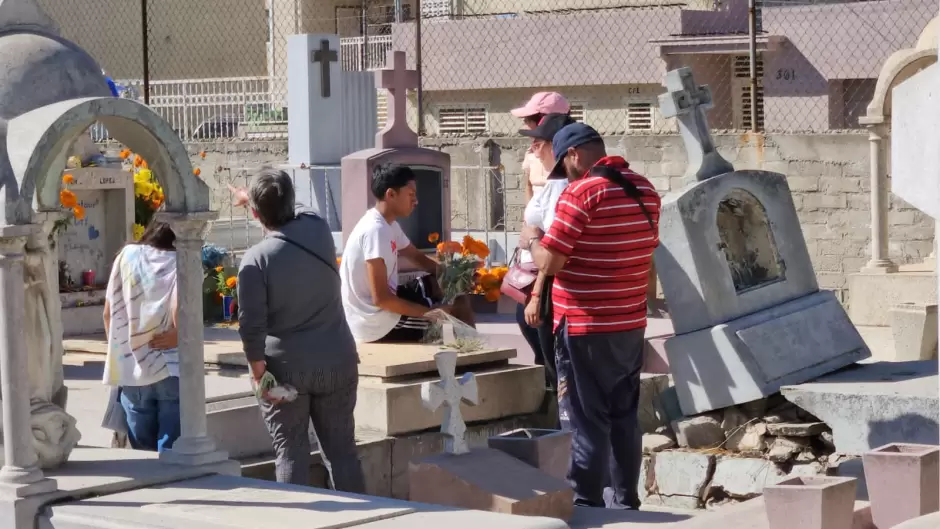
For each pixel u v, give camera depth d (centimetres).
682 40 2433
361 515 477
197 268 548
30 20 581
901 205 1469
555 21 2605
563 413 657
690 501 758
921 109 362
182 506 493
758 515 523
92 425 722
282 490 520
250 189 589
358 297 784
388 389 706
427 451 720
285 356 582
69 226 1016
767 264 809
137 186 1064
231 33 2986
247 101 2389
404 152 1088
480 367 772
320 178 1617
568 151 639
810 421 758
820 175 1488
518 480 565
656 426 812
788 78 2441
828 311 789
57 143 510
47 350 550
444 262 822
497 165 1672
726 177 791
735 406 778
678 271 783
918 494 493
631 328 618
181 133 2233
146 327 625
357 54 2733
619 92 2567
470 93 2714
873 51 2352
